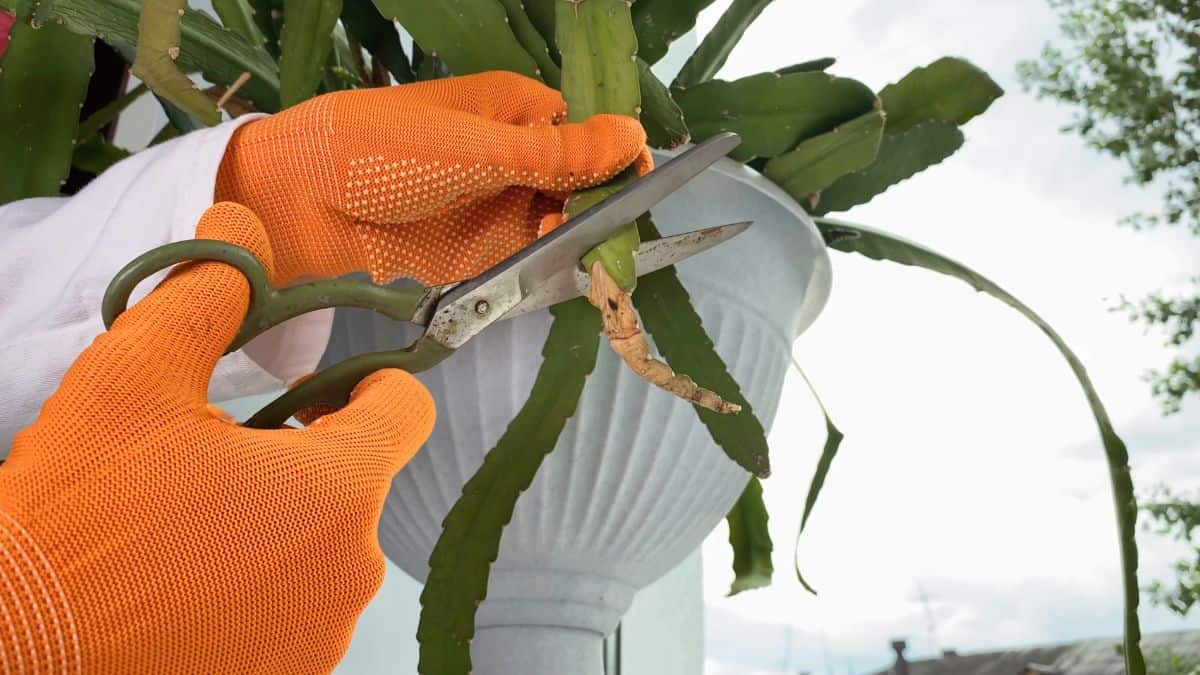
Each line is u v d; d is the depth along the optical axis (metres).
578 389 0.37
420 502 0.44
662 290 0.39
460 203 0.34
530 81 0.37
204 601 0.22
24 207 0.40
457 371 0.41
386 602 0.76
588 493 0.42
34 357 0.34
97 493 0.21
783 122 0.45
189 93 0.37
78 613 0.21
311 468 0.24
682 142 0.41
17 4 0.43
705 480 0.44
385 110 0.32
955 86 0.49
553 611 0.44
